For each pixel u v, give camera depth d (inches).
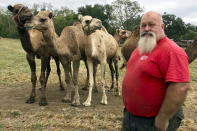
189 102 256.4
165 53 80.1
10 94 280.7
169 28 2755.9
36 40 232.1
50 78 385.4
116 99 270.1
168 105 77.6
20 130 169.5
